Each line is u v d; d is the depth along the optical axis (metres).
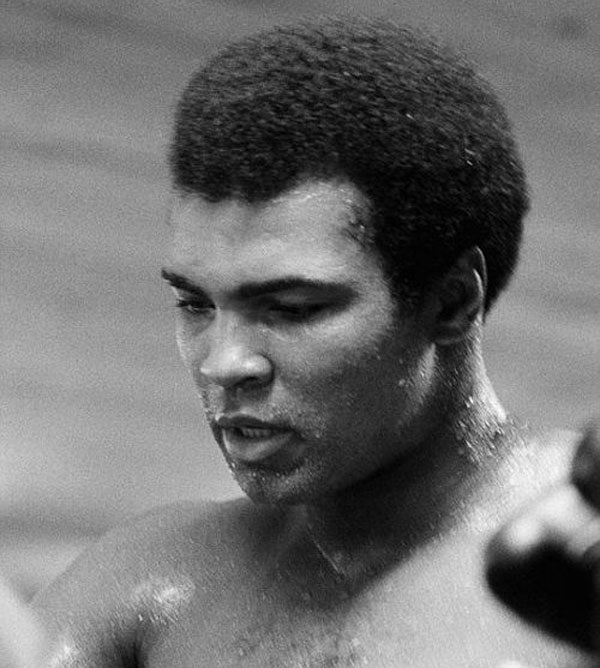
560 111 10.86
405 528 2.75
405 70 2.59
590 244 9.70
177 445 7.63
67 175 9.39
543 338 8.89
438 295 2.66
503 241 2.71
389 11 11.34
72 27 10.48
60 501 7.25
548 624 1.93
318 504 2.79
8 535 7.04
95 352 8.22
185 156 2.55
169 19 10.74
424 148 2.57
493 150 2.67
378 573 2.74
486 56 11.18
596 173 10.36
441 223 2.61
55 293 8.58
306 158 2.52
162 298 8.68
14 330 8.30
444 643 2.60
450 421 2.74
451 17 11.46
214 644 2.83
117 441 7.62
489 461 2.77
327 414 2.58
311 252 2.52
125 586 2.99
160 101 10.02
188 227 2.55
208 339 2.58
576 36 11.59
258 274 2.52
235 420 2.58
